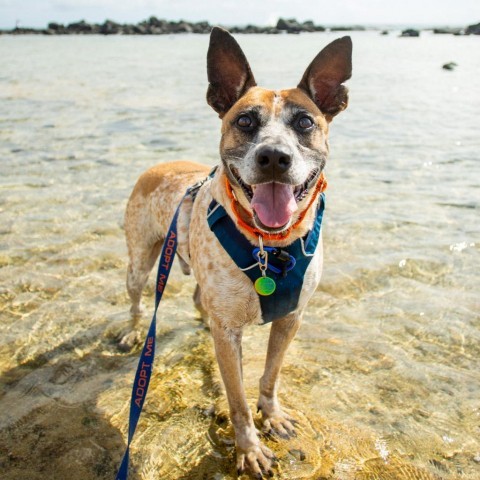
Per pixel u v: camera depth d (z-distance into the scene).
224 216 0.66
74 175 1.79
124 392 0.83
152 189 0.93
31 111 3.00
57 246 1.27
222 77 0.75
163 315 1.03
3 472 0.67
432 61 6.50
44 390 0.83
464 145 2.17
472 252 1.23
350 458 0.69
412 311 1.01
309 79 0.74
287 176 0.61
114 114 2.92
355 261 1.20
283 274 0.66
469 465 0.68
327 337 0.94
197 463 0.70
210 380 0.85
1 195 1.59
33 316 1.01
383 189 1.65
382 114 2.92
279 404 0.79
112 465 0.69
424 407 0.78
